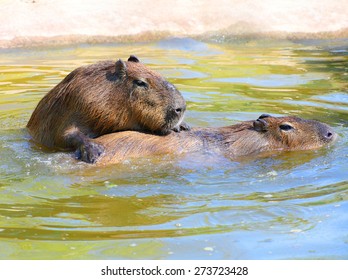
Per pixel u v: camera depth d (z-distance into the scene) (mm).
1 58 21062
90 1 25172
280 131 13047
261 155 12602
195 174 11266
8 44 22547
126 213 9508
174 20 24766
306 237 8672
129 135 12047
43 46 22797
